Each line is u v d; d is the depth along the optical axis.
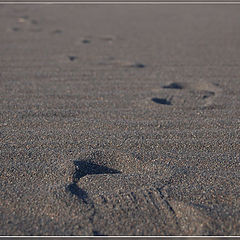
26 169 3.00
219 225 2.33
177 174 2.92
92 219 2.39
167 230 2.31
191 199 2.59
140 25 11.59
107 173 3.11
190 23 12.03
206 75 6.12
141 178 2.86
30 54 7.56
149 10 15.34
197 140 3.56
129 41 9.13
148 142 3.51
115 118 4.13
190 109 4.46
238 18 13.00
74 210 2.46
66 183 2.77
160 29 10.88
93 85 5.48
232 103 4.66
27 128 3.82
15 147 3.38
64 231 2.29
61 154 3.25
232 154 3.29
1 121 4.00
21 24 11.27
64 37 9.48
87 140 3.54
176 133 3.72
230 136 3.65
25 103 4.60
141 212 2.46
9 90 5.15
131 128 3.85
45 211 2.46
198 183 2.79
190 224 2.35
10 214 2.44
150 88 5.36
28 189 2.71
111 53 7.81
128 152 3.30
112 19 12.75
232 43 8.89
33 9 14.92
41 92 5.07
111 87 5.38
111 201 2.55
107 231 2.30
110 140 3.55
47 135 3.65
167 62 7.09
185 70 6.48
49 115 4.20
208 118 4.15
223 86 5.45
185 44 8.82
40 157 3.20
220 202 2.56
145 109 4.45
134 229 2.32
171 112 4.35
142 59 7.32
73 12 14.40
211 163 3.12
